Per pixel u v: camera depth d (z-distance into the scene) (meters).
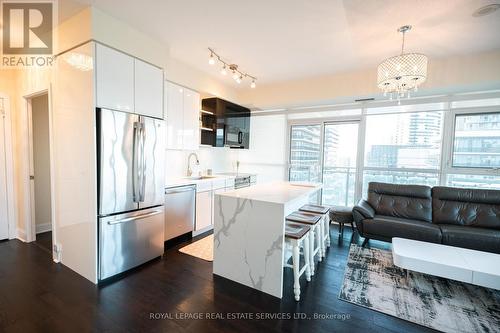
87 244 2.35
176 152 4.07
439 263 2.16
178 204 3.30
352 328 1.79
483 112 3.45
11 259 2.79
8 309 1.92
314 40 2.77
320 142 4.76
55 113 2.58
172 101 3.43
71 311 1.92
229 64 3.54
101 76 2.23
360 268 2.73
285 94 4.42
